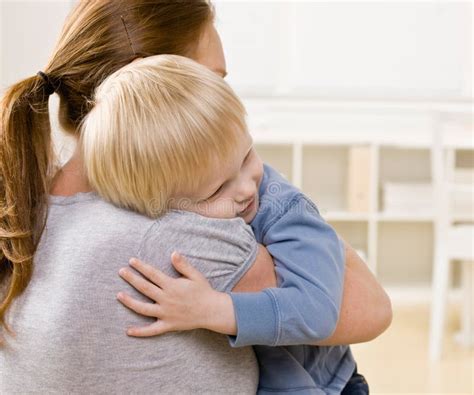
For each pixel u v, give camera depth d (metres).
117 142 0.72
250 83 3.82
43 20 2.62
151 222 0.73
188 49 0.90
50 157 0.83
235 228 0.76
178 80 0.75
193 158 0.72
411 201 3.63
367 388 1.01
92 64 0.85
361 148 3.62
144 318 0.71
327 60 3.83
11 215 0.75
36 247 0.75
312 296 0.76
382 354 2.81
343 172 3.92
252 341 0.74
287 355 0.86
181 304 0.71
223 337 0.78
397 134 3.80
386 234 3.95
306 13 3.79
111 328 0.70
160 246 0.72
